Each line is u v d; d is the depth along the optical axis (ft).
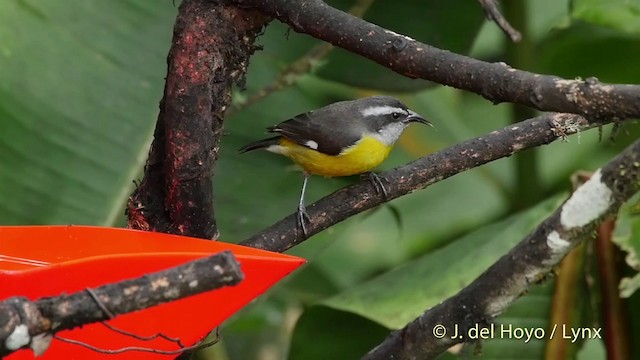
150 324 20.65
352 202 27.73
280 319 43.91
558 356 33.58
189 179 24.41
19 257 23.26
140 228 25.29
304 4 23.18
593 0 37.24
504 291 22.97
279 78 37.37
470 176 49.96
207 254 19.80
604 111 19.67
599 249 33.24
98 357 20.58
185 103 23.95
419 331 24.34
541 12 46.98
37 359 20.15
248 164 38.34
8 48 35.19
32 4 36.04
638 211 29.48
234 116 39.01
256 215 37.29
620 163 20.20
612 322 33.37
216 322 21.18
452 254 34.99
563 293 33.53
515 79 20.67
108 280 19.33
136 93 35.83
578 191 21.11
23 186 34.12
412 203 49.62
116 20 36.47
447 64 21.47
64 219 33.88
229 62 24.50
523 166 42.11
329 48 37.24
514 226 34.81
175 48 23.93
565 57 41.63
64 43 35.81
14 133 34.47
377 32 22.36
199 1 23.88
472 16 38.68
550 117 25.88
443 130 47.78
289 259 21.01
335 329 35.22
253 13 24.21
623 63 41.55
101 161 34.86
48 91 35.19
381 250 48.60
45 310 16.72
